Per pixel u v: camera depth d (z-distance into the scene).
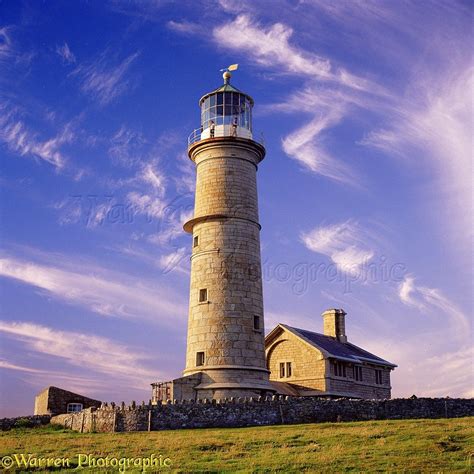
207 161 44.44
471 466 22.83
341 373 54.03
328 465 23.47
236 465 23.75
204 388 38.81
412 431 29.81
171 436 30.55
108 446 28.52
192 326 41.16
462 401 40.22
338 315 62.16
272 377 54.78
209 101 46.56
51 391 47.81
